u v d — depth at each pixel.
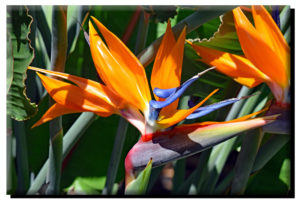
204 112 0.79
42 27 0.95
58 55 0.85
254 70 0.83
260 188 0.95
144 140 0.79
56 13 0.83
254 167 0.88
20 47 0.85
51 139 0.88
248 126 0.79
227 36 0.89
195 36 0.94
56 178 0.90
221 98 0.94
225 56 0.84
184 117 0.78
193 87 0.94
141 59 0.87
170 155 0.79
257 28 0.82
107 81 0.80
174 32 0.86
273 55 0.82
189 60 0.92
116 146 0.92
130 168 0.79
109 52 0.79
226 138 0.79
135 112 0.81
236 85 0.93
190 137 0.79
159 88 0.80
